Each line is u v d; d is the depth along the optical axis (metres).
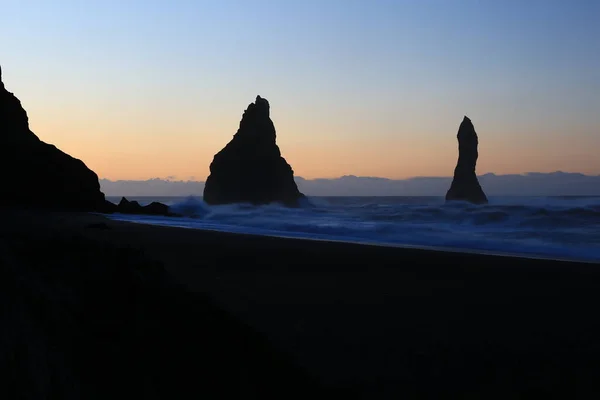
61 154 41.12
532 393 4.90
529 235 21.52
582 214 27.19
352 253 14.49
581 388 5.01
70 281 3.97
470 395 4.82
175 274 10.48
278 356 4.30
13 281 2.90
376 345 6.04
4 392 2.06
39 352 2.50
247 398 3.75
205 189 76.62
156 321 3.83
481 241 19.64
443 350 5.93
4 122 38.03
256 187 73.06
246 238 18.41
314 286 9.52
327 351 5.75
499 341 6.31
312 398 4.17
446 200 82.25
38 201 35.84
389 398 4.65
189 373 3.61
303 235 22.45
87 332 3.35
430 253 14.67
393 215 32.53
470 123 79.75
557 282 10.34
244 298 8.30
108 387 3.09
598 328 6.94
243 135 75.44
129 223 24.55
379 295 8.84
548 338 6.45
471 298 8.73
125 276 4.19
